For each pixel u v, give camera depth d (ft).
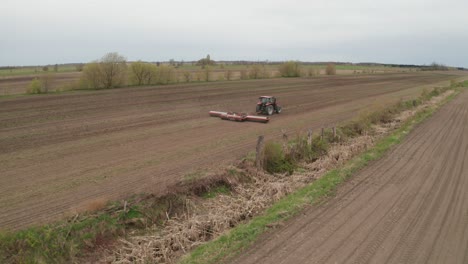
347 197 38.47
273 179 46.85
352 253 26.86
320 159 55.21
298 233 30.19
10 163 47.96
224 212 36.22
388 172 47.21
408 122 83.46
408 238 29.19
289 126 77.00
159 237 31.30
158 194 36.81
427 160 52.80
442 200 37.58
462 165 50.31
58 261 27.07
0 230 28.35
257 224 32.01
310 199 37.68
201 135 67.10
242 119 81.30
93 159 50.44
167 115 87.51
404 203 36.78
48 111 87.20
